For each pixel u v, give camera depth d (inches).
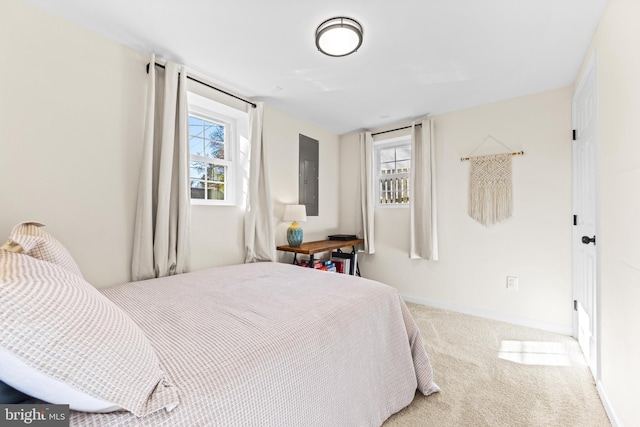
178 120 81.5
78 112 65.0
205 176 97.9
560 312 96.0
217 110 99.7
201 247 91.1
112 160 70.7
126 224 73.2
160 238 75.6
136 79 75.1
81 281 31.7
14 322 20.1
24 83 57.5
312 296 56.8
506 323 105.0
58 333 21.5
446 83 94.0
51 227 61.1
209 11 60.4
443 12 60.1
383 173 149.4
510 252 105.9
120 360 24.2
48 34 60.4
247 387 32.2
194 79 86.7
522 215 103.4
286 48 74.3
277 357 36.6
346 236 144.5
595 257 68.1
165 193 76.4
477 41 70.7
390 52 75.7
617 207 53.0
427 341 90.0
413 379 60.6
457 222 118.2
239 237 103.5
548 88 97.3
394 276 138.5
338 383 44.4
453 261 119.3
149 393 25.5
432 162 121.0
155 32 67.8
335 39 67.8
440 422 54.5
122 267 72.4
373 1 57.1
